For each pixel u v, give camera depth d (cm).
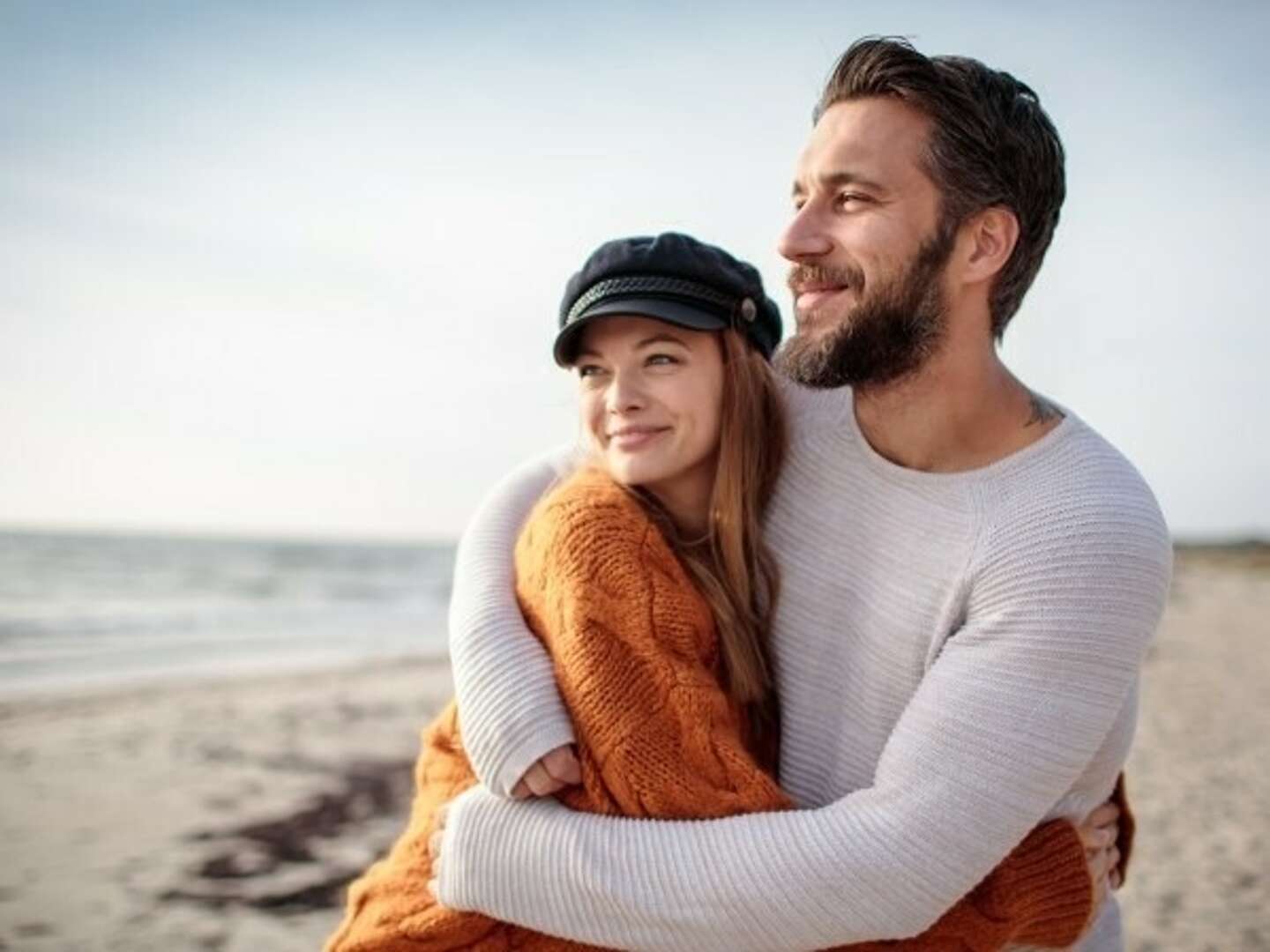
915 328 189
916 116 188
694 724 176
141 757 861
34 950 491
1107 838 202
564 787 179
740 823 168
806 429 216
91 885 571
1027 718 168
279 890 565
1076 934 185
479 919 183
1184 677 1299
